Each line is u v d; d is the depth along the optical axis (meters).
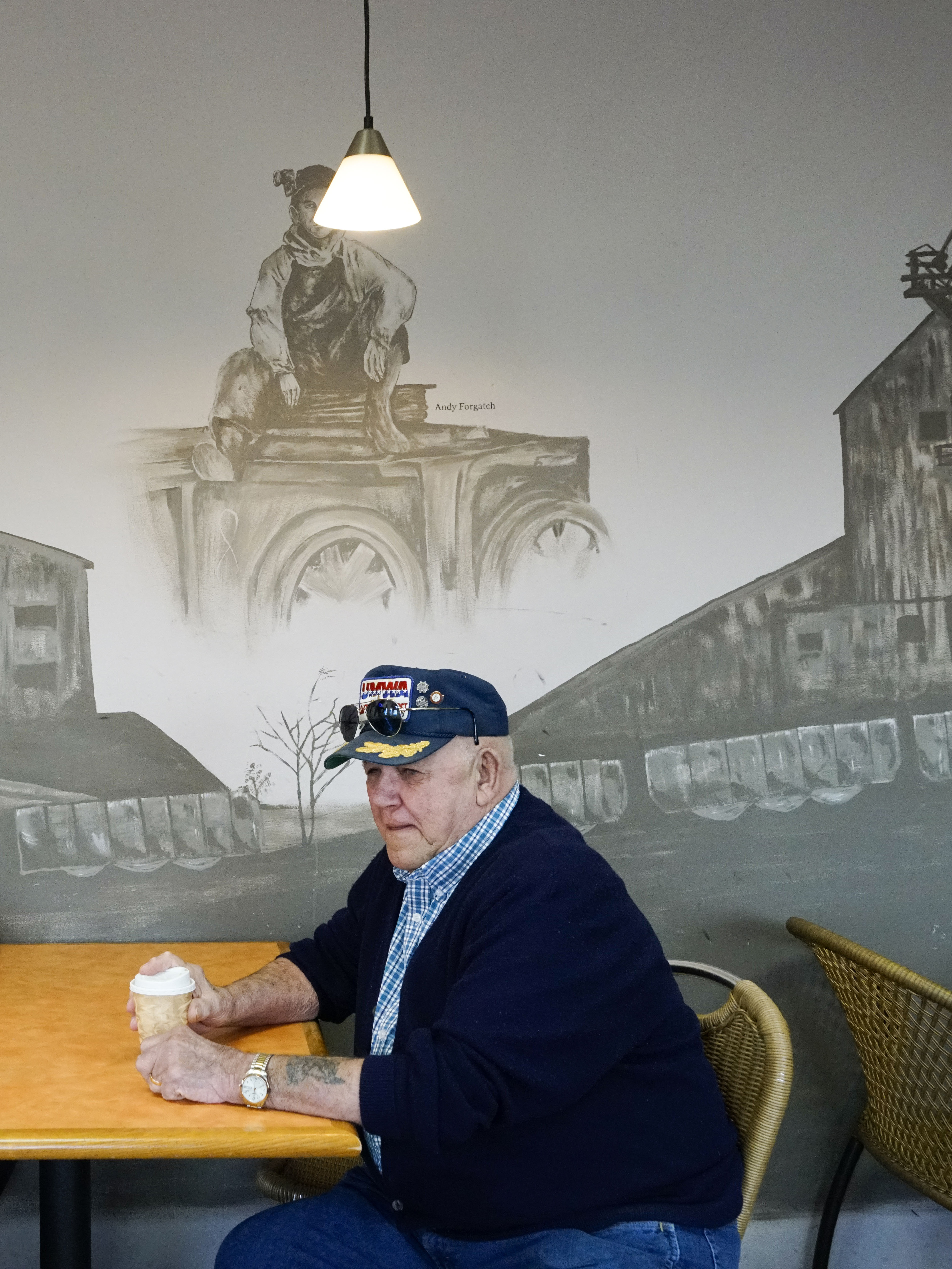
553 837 1.76
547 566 2.65
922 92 2.71
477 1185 1.64
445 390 2.62
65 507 2.53
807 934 2.45
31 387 2.51
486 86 2.62
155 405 2.55
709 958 2.69
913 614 2.73
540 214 2.64
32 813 2.52
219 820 2.57
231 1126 1.49
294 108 2.57
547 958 1.60
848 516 2.72
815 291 2.70
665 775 2.68
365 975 1.92
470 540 2.63
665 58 2.66
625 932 1.69
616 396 2.66
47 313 2.52
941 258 2.72
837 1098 2.69
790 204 2.69
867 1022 2.31
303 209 2.57
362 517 2.60
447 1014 1.58
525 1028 1.54
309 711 2.59
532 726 2.65
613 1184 1.65
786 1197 2.69
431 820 1.79
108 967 2.29
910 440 2.73
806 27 2.69
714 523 2.69
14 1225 2.51
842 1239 2.70
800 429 2.70
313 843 2.59
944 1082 2.13
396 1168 1.67
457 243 2.62
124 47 2.52
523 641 2.65
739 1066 1.91
